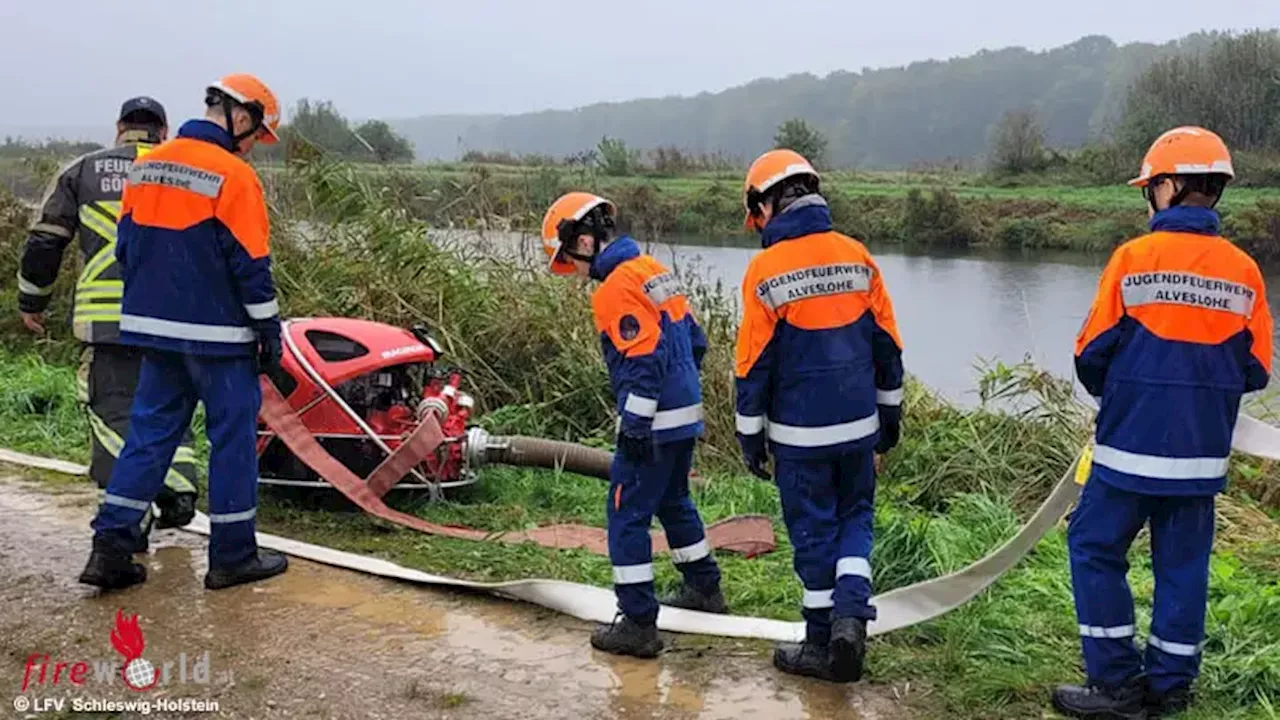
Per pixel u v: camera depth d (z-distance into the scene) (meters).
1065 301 15.48
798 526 4.16
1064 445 7.54
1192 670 3.86
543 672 4.25
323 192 9.69
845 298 4.05
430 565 5.46
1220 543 6.16
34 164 12.23
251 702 3.98
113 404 5.54
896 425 4.29
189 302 4.79
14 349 10.63
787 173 4.08
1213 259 3.74
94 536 4.92
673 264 9.96
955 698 4.05
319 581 5.16
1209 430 3.74
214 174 4.74
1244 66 36.41
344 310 8.91
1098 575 3.88
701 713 3.93
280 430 6.00
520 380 8.69
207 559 5.42
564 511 6.54
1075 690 3.94
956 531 5.82
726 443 7.89
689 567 4.82
